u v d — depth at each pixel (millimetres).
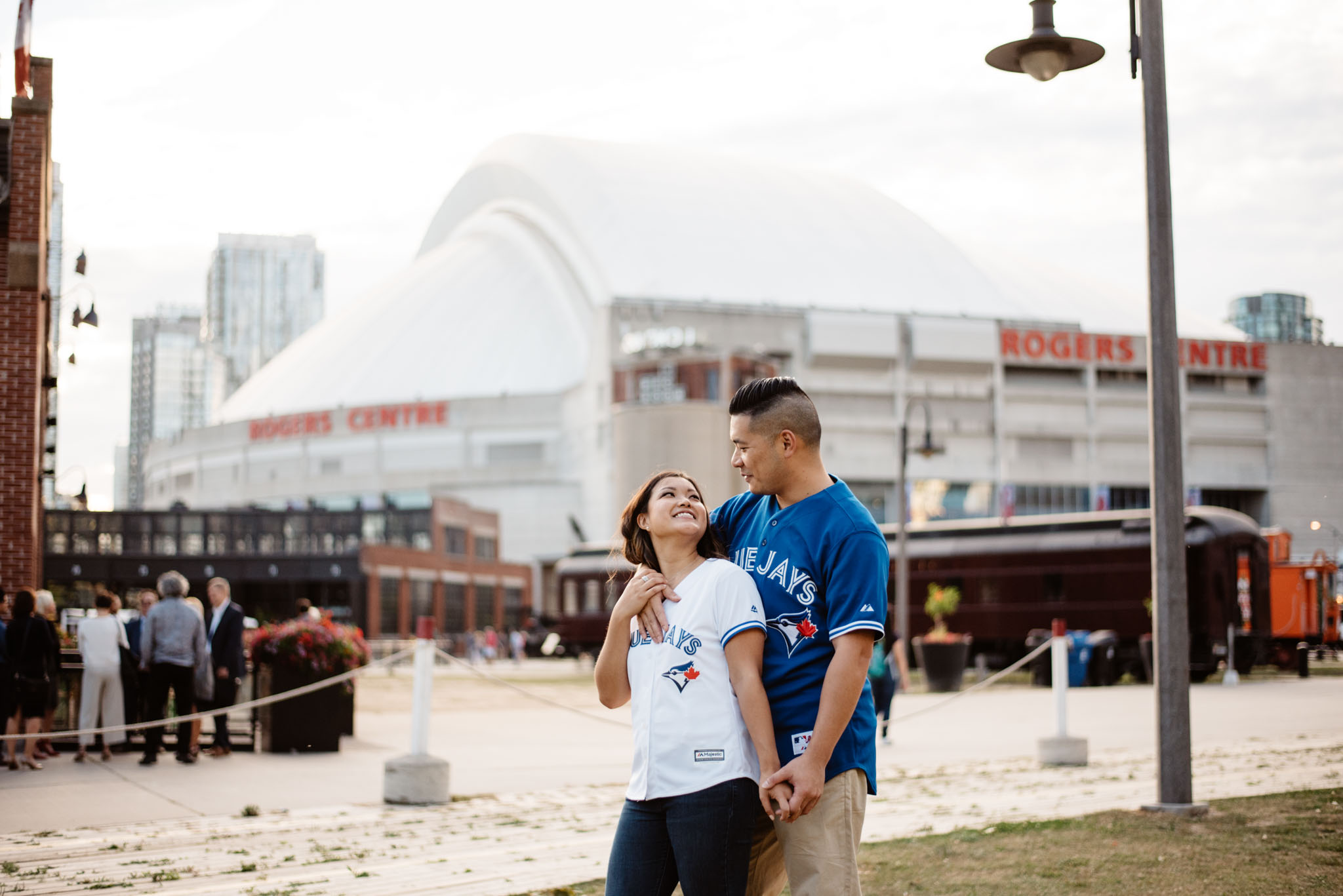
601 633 47844
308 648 14547
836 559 4062
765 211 105188
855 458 87375
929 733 17531
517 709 23125
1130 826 8445
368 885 6930
